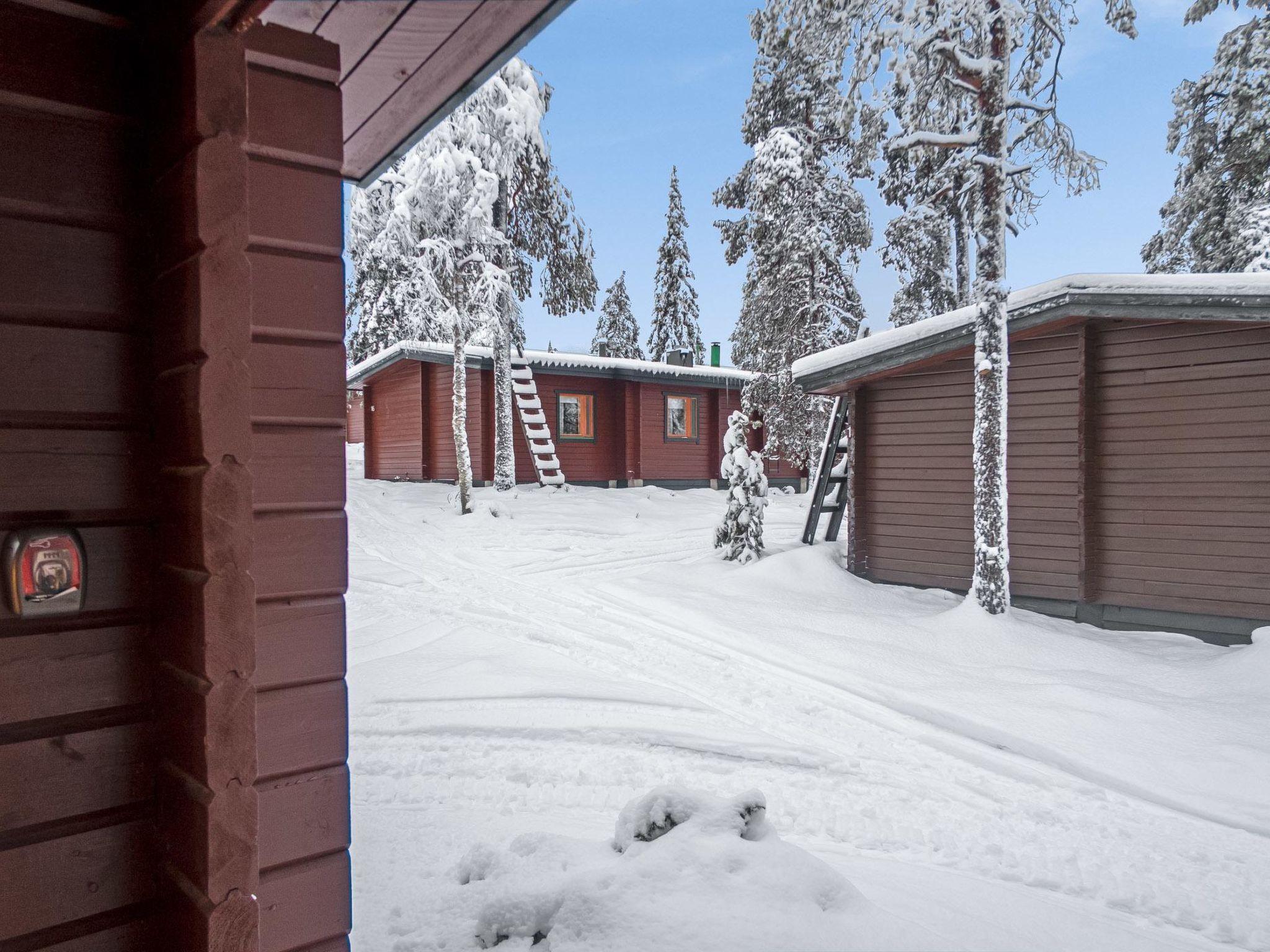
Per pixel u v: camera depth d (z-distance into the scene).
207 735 1.34
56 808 1.46
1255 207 15.66
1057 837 4.27
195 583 1.38
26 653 1.43
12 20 1.42
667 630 8.48
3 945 1.39
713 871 2.59
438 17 1.72
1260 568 7.78
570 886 2.59
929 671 7.24
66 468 1.48
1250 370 7.86
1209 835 4.36
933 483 10.64
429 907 2.95
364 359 27.00
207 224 1.34
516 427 20.11
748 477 11.93
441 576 11.11
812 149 18.81
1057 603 9.23
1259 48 15.59
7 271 1.41
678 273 38.69
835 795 4.72
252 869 1.38
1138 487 8.58
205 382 1.34
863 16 9.01
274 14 1.67
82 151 1.49
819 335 18.77
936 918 3.18
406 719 5.73
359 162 2.66
